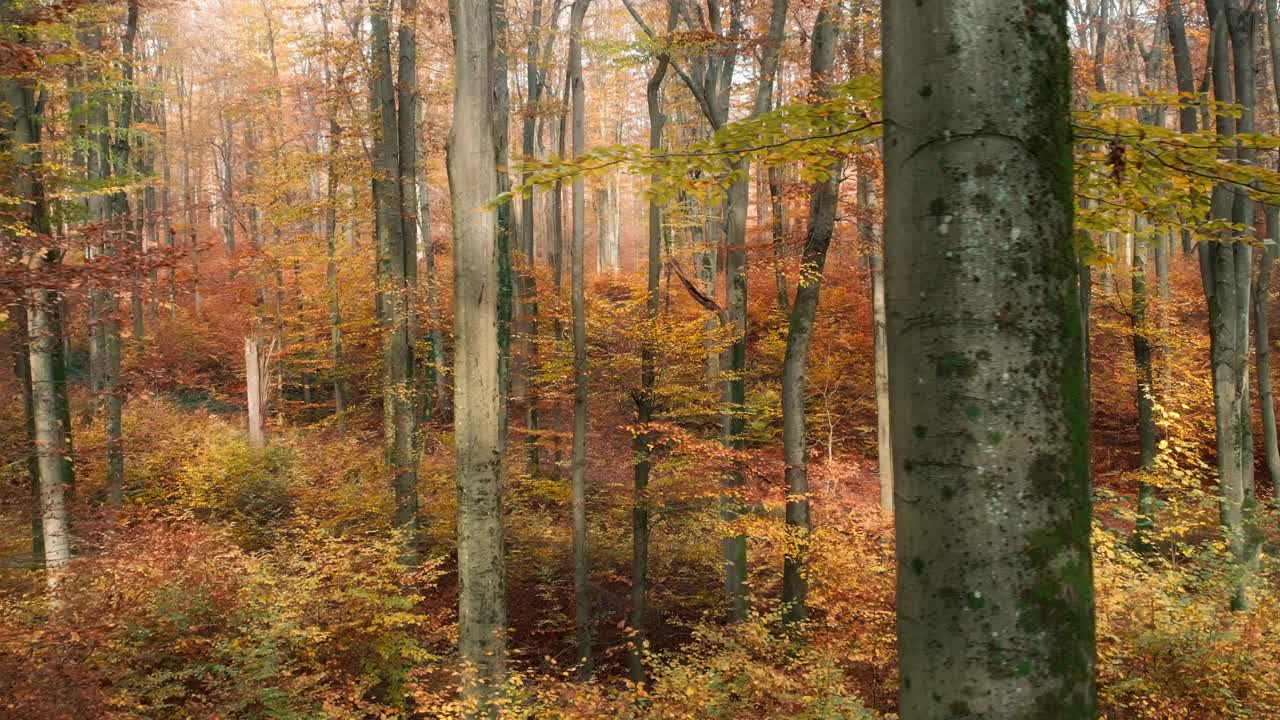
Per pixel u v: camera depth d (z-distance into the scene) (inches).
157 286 280.5
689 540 516.1
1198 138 98.6
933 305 51.4
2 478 381.7
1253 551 273.4
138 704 217.9
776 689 219.8
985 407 49.5
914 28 53.3
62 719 187.6
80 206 369.7
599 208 1247.5
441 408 702.5
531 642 434.6
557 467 625.0
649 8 543.2
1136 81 660.1
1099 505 299.9
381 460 568.1
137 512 404.5
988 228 50.2
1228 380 325.4
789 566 336.8
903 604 53.7
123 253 228.8
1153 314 572.7
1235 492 319.3
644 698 233.5
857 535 319.0
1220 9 342.3
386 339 541.3
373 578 314.7
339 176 559.8
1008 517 48.9
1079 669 49.4
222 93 1077.1
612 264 1252.5
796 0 456.1
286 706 242.2
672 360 420.5
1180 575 231.6
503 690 250.7
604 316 430.0
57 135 412.8
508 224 541.0
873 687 237.5
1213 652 197.3
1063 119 52.0
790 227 478.9
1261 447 597.6
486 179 244.8
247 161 975.6
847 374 677.9
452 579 452.8
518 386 714.8
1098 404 692.7
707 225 726.5
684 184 129.0
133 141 517.0
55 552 314.5
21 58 246.4
